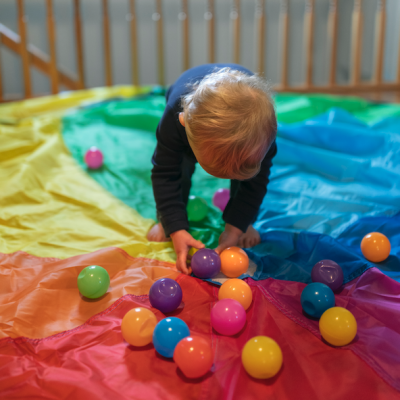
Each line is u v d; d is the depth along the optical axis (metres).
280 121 2.21
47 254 1.17
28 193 1.51
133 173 1.72
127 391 0.72
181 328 0.78
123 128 2.23
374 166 1.64
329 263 1.00
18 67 3.61
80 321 0.91
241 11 3.76
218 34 3.74
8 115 2.40
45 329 0.88
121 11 3.59
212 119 0.81
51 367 0.78
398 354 0.78
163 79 3.22
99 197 1.52
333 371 0.75
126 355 0.80
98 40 3.63
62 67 3.64
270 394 0.71
